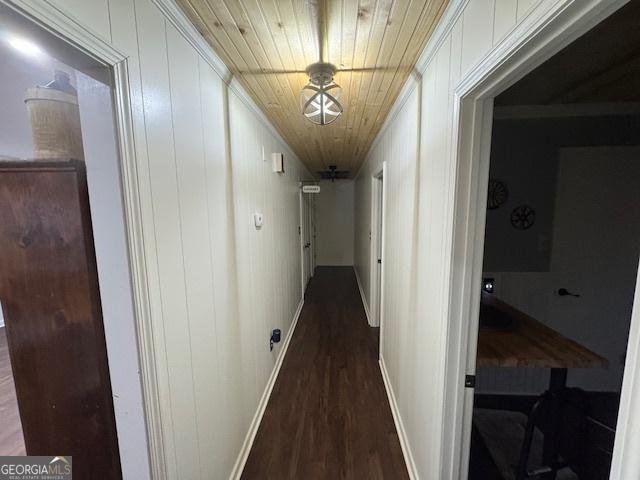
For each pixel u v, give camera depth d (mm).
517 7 697
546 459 1710
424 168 1499
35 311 952
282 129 2787
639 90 1812
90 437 1002
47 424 1004
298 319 4094
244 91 1813
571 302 2242
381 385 2566
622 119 2084
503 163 2170
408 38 1269
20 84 1478
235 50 1363
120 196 836
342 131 2883
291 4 1040
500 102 2037
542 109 2109
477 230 1095
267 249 2490
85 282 928
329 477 1684
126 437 948
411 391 1768
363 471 1722
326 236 7379
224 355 1542
